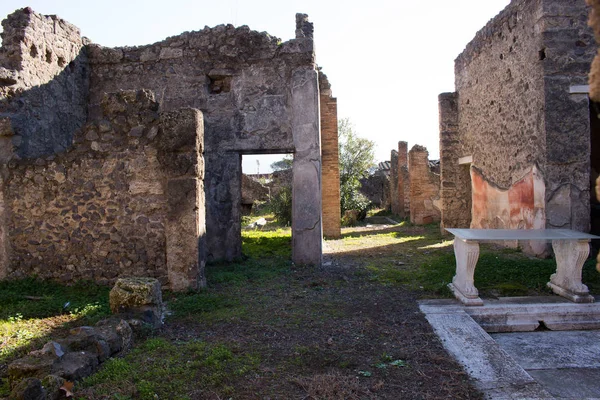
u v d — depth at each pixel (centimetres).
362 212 1931
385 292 655
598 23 213
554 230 636
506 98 997
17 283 662
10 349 434
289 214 1678
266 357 420
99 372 377
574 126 823
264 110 867
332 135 1341
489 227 1110
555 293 630
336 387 361
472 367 405
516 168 953
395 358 423
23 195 680
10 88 720
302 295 635
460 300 595
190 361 405
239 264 864
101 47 931
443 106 1345
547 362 465
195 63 889
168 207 638
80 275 670
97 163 667
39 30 784
